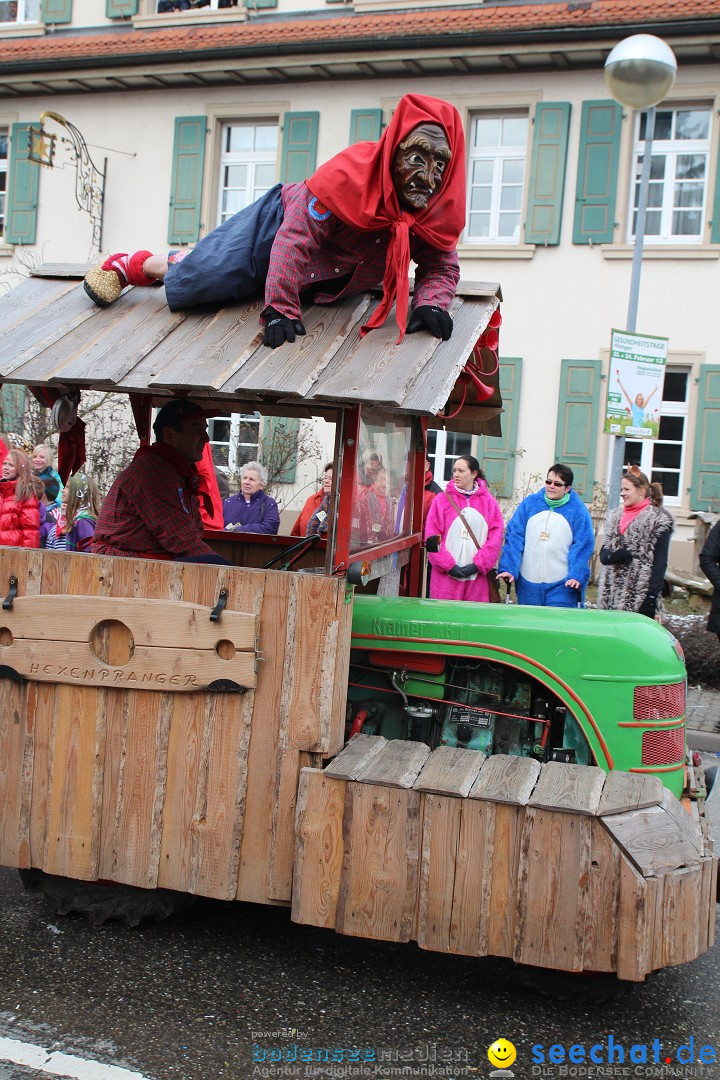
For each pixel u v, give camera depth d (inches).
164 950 146.6
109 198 645.3
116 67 621.0
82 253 653.3
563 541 261.7
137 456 163.3
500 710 150.6
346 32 573.9
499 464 574.9
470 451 582.2
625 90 322.0
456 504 265.7
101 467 413.1
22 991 132.1
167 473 161.0
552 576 262.2
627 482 287.1
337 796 131.6
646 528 281.7
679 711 148.1
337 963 146.1
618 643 143.7
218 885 139.3
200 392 137.9
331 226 150.4
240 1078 115.3
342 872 131.6
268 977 140.4
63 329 155.7
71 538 284.2
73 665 143.5
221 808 138.9
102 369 141.9
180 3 650.2
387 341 145.6
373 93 595.2
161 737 141.3
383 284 152.3
